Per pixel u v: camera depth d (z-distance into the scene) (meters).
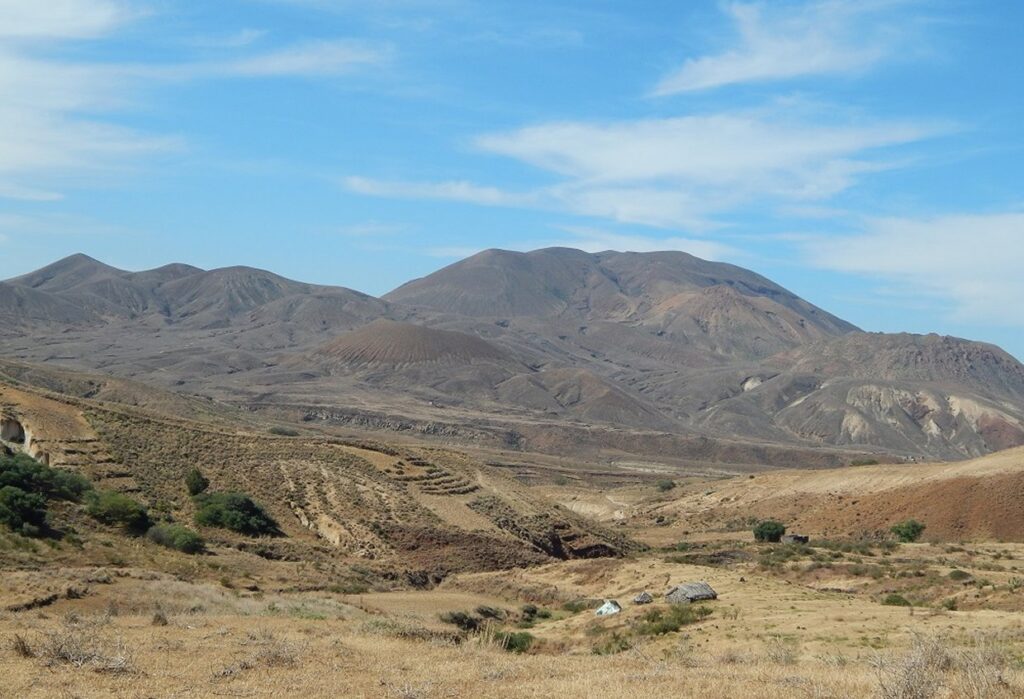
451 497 90.81
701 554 87.69
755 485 144.12
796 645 35.62
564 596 65.00
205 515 71.75
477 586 70.69
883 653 30.31
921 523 109.62
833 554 80.88
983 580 60.50
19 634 25.86
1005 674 20.77
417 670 24.28
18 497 57.25
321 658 25.56
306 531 77.62
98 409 85.62
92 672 21.92
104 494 66.81
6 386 82.88
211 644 27.08
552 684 22.53
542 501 100.00
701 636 40.53
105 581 45.50
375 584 66.25
